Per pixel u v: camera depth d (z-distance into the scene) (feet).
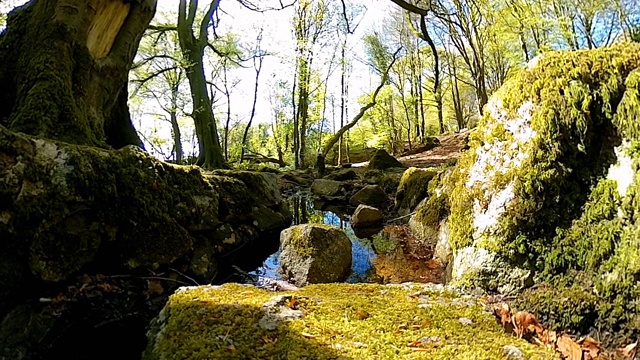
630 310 5.91
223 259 14.80
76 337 9.59
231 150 77.97
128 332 10.05
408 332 5.62
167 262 12.33
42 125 13.47
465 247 8.61
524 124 8.27
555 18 59.16
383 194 25.94
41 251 9.71
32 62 14.84
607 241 6.51
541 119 7.82
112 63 17.47
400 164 46.88
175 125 55.16
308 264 12.84
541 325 6.54
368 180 33.65
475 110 111.45
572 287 6.73
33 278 9.63
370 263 14.05
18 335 8.87
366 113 84.17
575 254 6.91
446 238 12.57
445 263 12.14
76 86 15.67
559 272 7.04
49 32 15.33
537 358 5.07
